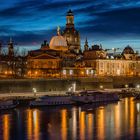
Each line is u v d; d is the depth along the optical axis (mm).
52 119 183875
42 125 169875
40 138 147625
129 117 191125
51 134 153500
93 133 155125
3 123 173500
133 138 147875
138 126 168750
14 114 196500
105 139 146500
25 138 147750
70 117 190250
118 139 146500
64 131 158750
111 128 164500
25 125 169750
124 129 162625
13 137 149125
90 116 193375
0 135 152000
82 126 168375
